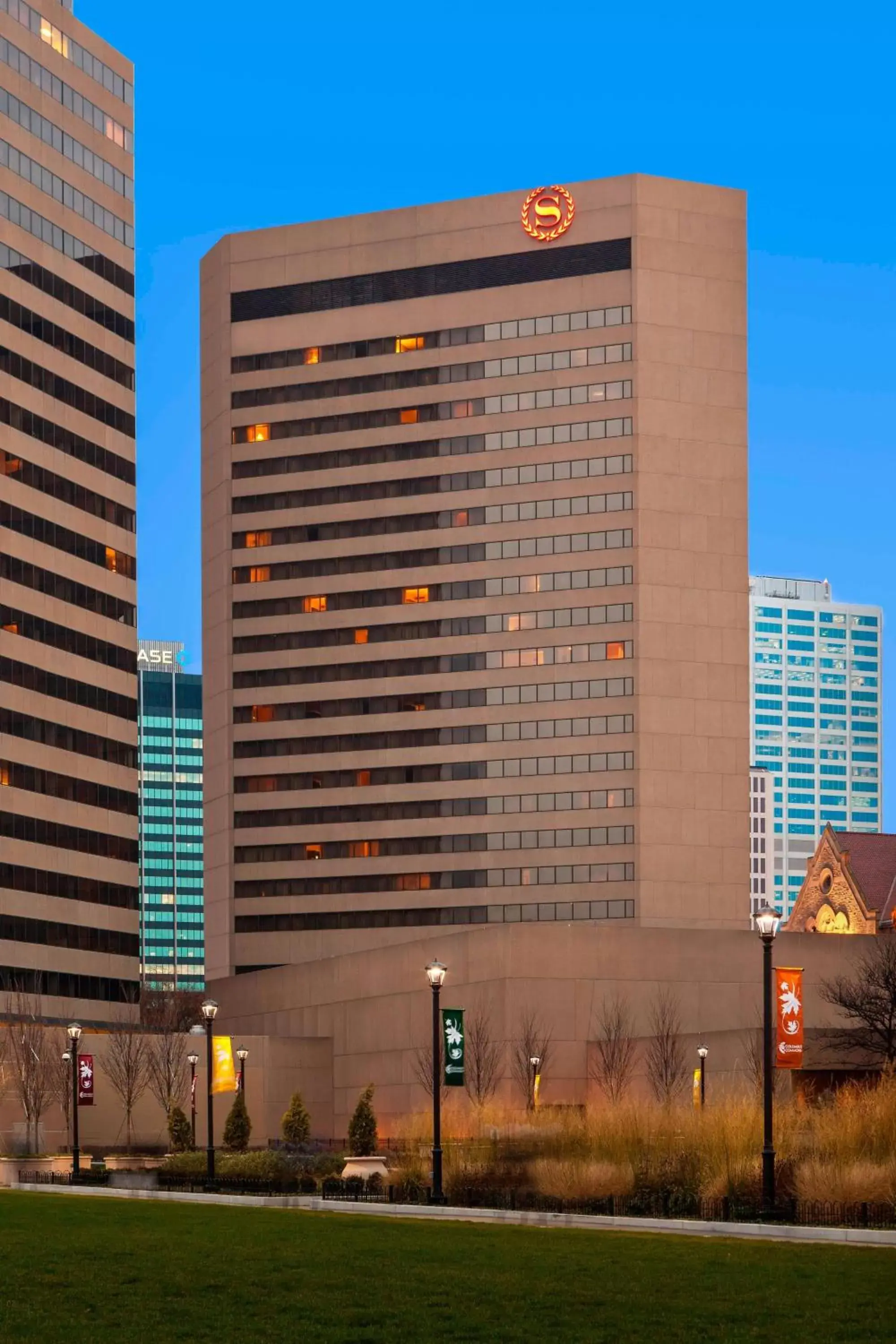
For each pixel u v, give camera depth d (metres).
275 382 179.38
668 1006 134.25
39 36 144.12
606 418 169.75
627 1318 29.53
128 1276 34.62
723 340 172.00
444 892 169.00
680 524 169.00
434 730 171.25
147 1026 154.62
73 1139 97.62
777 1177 51.53
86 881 146.88
